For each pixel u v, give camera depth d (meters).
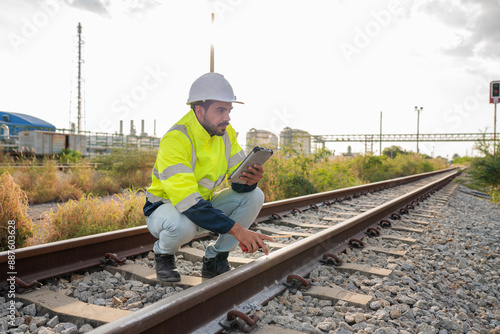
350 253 3.86
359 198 9.30
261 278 2.56
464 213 7.93
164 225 2.42
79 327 2.11
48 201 8.07
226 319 2.09
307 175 9.78
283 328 2.12
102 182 10.03
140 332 1.56
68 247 2.90
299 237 4.62
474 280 3.41
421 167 30.19
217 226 2.20
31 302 2.33
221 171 2.64
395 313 2.43
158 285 2.73
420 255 3.95
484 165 14.59
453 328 2.36
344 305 2.50
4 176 4.08
